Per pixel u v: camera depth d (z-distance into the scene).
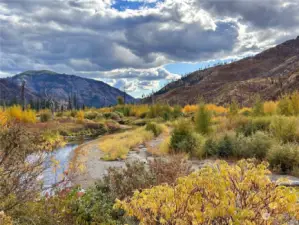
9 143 3.40
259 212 2.10
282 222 2.19
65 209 4.12
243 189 2.20
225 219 2.14
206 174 2.38
